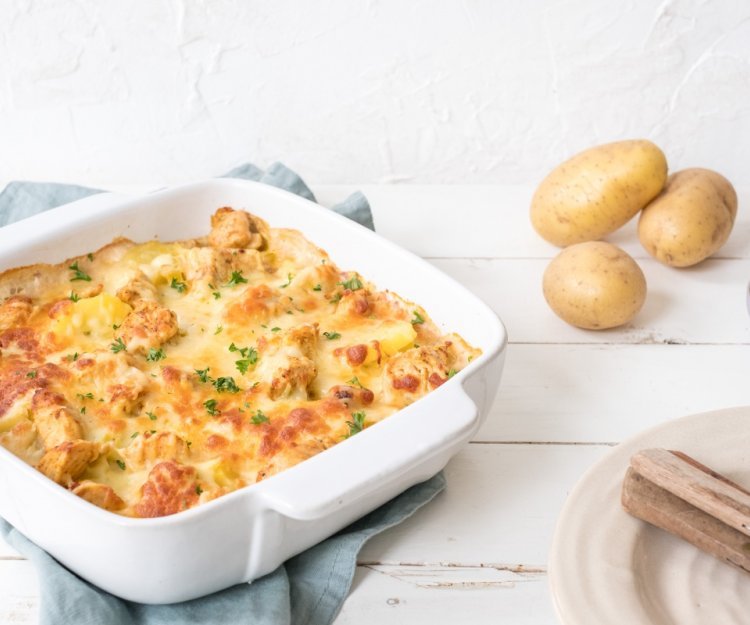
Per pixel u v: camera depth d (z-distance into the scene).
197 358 0.81
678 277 0.96
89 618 0.67
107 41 1.03
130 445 0.74
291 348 0.80
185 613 0.69
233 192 0.92
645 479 0.70
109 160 1.09
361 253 0.88
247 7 1.02
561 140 1.09
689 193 0.94
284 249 0.91
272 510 0.66
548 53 1.05
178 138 1.08
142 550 0.65
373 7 1.02
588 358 0.89
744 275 0.97
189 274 0.88
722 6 1.03
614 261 0.89
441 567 0.73
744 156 1.10
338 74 1.05
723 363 0.89
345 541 0.73
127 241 0.90
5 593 0.71
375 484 0.67
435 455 0.69
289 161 1.10
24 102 1.06
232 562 0.68
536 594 0.72
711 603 0.68
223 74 1.05
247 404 0.77
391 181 1.11
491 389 0.76
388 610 0.71
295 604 0.70
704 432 0.75
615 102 1.07
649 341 0.90
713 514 0.68
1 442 0.74
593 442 0.82
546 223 0.97
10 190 0.98
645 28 1.04
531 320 0.92
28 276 0.86
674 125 1.08
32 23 1.02
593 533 0.69
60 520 0.66
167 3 1.02
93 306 0.83
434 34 1.04
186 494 0.70
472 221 1.03
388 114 1.08
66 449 0.71
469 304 0.82
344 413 0.76
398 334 0.82
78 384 0.78
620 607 0.66
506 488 0.78
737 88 1.06
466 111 1.07
